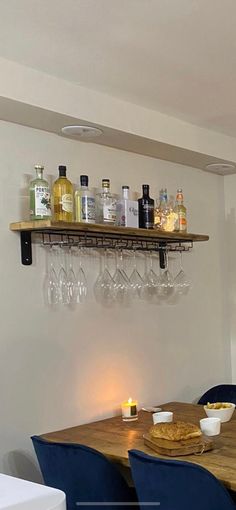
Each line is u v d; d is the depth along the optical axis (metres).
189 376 3.51
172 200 3.45
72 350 2.79
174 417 2.88
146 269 3.26
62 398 2.72
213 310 3.75
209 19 1.93
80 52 2.17
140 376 3.16
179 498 1.87
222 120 3.09
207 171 3.74
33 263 2.62
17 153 2.58
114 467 2.13
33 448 2.56
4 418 2.46
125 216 2.84
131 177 3.18
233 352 3.85
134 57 2.22
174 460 1.89
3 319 2.48
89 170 2.93
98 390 2.91
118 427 2.69
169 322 3.40
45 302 2.67
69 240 2.79
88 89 2.56
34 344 2.61
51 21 1.92
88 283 2.89
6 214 2.51
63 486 2.19
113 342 3.02
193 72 2.39
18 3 1.79
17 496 0.87
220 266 3.83
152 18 1.91
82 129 2.67
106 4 1.81
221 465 2.03
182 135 3.08
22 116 2.47
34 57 2.21
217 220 3.82
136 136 2.82
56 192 2.55
